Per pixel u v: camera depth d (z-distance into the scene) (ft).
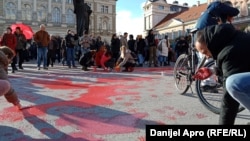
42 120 13.92
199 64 16.26
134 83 25.25
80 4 55.36
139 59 49.62
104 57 38.55
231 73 9.32
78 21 55.47
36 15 230.27
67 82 26.45
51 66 46.37
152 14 260.83
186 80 18.92
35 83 25.85
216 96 15.15
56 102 17.54
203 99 15.31
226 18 16.07
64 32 239.71
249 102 8.64
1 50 14.55
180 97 18.45
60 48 61.11
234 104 9.68
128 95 19.40
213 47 9.69
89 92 20.90
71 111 15.38
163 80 26.91
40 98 18.85
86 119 13.94
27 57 63.10
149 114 14.61
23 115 14.80
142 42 49.37
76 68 42.73
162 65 51.55
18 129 12.70
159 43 50.88
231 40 9.52
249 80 8.33
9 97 15.31
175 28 225.97
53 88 22.97
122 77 30.01
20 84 25.23
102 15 261.44
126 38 44.09
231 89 8.69
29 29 58.90
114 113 14.88
